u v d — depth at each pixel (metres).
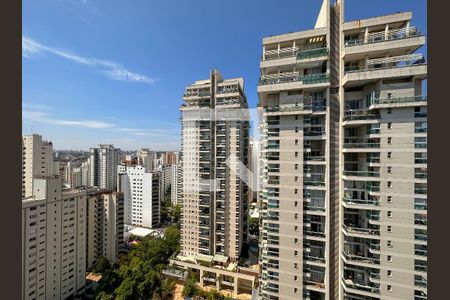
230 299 42.53
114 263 58.28
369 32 23.67
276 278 25.98
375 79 22.17
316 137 24.92
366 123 22.86
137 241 73.12
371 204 22.48
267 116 26.55
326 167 24.56
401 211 21.52
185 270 48.91
